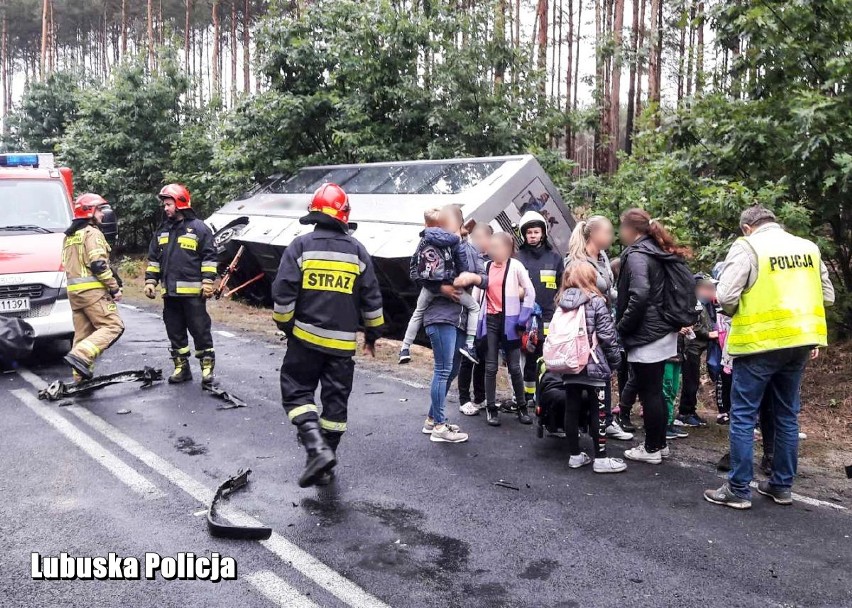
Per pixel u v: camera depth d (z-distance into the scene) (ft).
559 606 10.94
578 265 16.51
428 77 44.68
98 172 62.23
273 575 11.74
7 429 19.16
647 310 16.34
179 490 15.14
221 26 122.93
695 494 15.34
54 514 13.87
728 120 25.57
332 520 13.82
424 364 27.68
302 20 47.24
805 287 14.21
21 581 11.46
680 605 11.00
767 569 12.11
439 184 32.07
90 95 66.59
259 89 60.70
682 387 20.13
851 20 24.03
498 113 42.91
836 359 24.36
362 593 11.24
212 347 23.59
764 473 16.76
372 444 18.33
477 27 44.09
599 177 41.55
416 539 13.08
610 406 18.62
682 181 26.86
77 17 139.54
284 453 17.53
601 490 15.49
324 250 15.01
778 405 14.80
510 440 18.84
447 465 16.90
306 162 45.80
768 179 25.58
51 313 26.37
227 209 44.50
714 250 24.20
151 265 24.03
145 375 23.98
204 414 20.71
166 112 65.00
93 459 16.94
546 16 59.88
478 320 19.33
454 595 11.21
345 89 47.01
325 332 15.02
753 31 24.85
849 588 11.53
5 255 26.27
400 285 29.37
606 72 61.41
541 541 13.07
